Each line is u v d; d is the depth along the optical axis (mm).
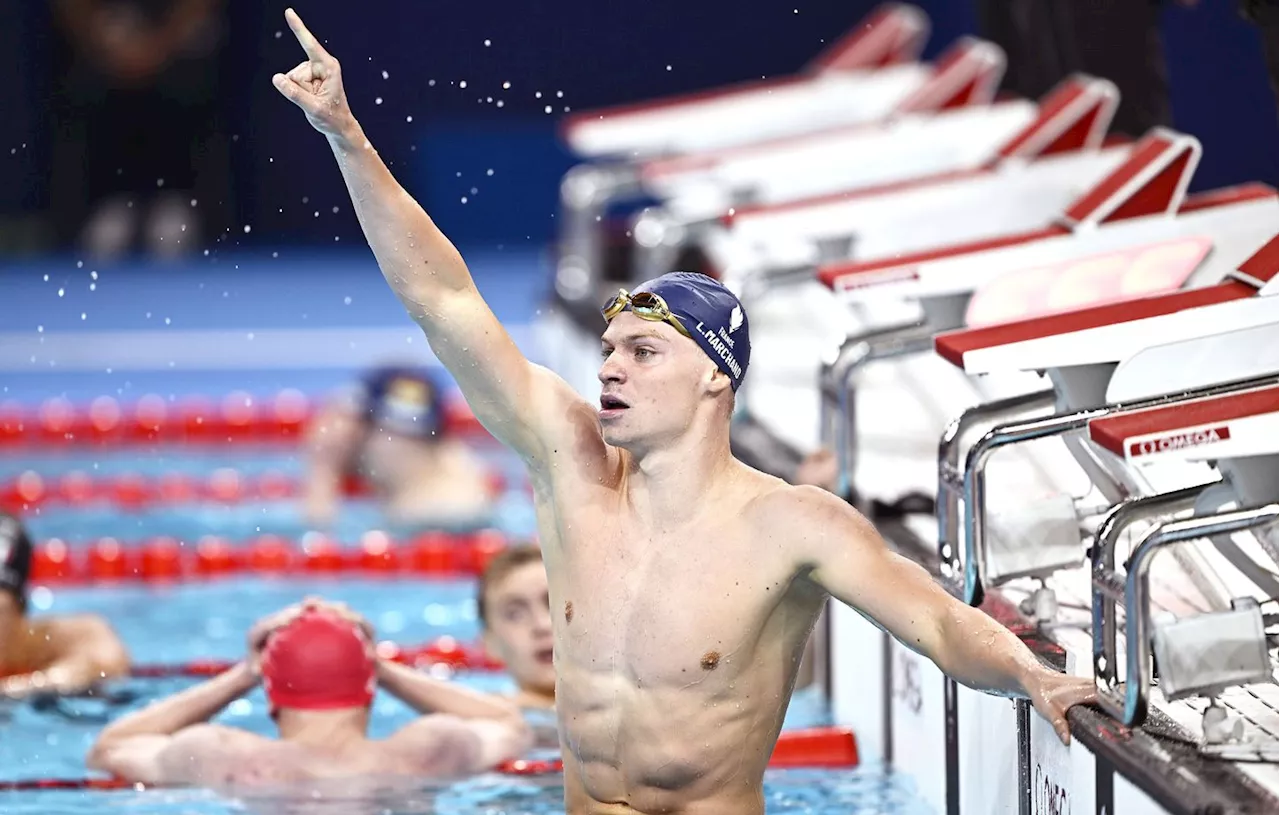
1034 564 12031
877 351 16266
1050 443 14594
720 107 33844
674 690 10375
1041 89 27859
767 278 21359
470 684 18953
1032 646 11641
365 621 14922
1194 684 9281
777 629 10562
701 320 10250
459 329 10609
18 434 34531
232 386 39219
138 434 34750
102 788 14273
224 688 14820
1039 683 10016
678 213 29703
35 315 49969
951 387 18562
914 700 13695
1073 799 9977
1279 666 10961
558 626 10852
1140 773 8922
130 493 29828
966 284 15523
